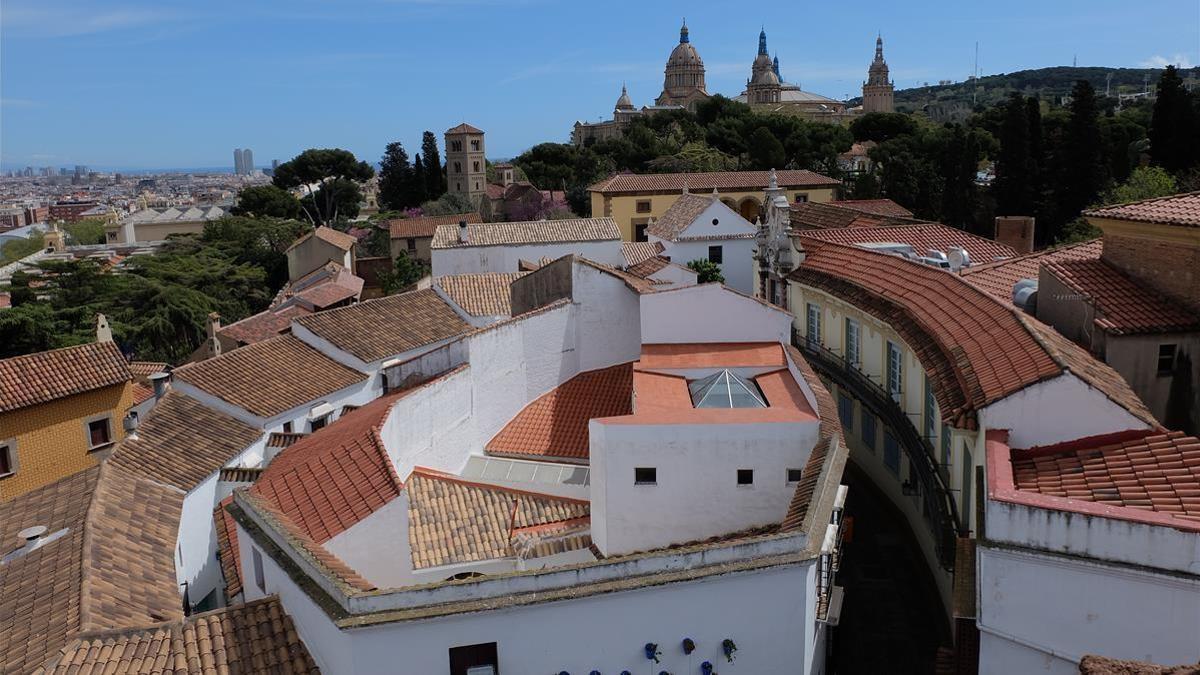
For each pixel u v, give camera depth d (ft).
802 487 54.85
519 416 91.30
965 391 62.49
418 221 294.46
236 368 99.91
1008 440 55.67
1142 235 72.13
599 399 92.89
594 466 67.15
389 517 58.54
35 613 56.59
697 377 82.53
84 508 71.36
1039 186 242.78
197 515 81.66
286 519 56.13
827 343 111.45
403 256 266.57
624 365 100.07
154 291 227.81
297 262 267.80
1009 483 48.80
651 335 89.76
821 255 120.78
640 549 65.57
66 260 278.67
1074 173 232.12
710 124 418.72
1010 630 47.44
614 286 99.14
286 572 47.73
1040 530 45.83
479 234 198.80
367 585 45.37
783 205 127.24
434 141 450.71
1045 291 76.64
